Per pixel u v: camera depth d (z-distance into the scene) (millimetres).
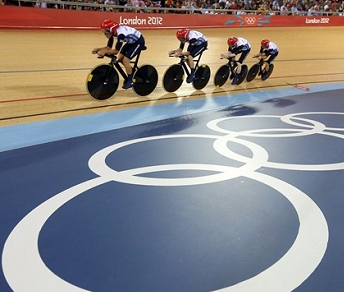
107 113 4316
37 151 3059
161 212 2188
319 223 2123
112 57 4547
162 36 10555
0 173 2613
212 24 13430
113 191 2426
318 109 4965
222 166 2900
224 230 2023
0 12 8648
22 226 1990
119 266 1694
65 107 4391
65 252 1784
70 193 2375
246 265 1729
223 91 5930
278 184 2617
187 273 1659
